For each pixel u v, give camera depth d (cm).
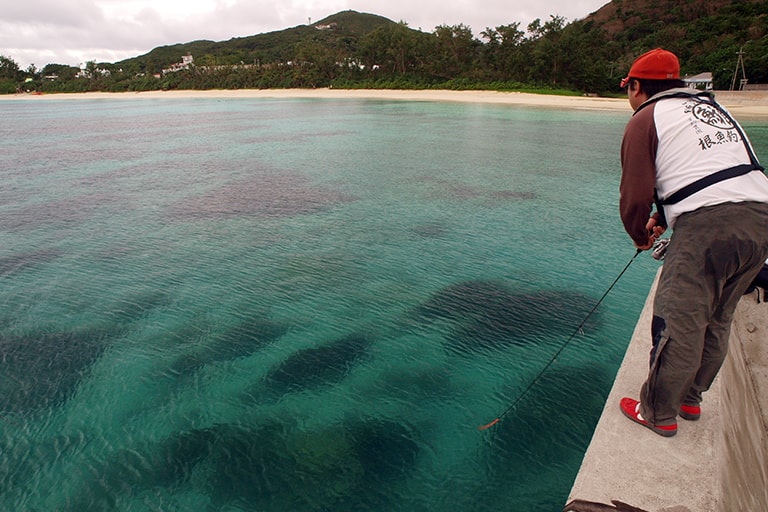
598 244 1023
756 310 365
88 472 453
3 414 530
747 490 245
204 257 968
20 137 2922
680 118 209
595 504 204
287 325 713
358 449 479
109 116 4581
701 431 240
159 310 758
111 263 941
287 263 934
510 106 4750
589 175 1705
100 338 681
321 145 2433
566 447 475
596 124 3200
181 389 574
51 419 523
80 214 1264
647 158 215
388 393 562
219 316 740
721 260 203
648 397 237
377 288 827
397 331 693
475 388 569
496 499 420
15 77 11356
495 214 1238
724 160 202
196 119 4019
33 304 777
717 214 199
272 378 592
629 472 219
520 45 6581
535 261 934
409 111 4394
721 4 9275
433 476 444
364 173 1756
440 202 1356
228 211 1280
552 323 709
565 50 6188
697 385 238
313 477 446
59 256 979
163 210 1294
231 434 501
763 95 4028
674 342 219
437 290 818
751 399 333
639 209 221
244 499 423
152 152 2269
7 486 438
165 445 487
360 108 4844
